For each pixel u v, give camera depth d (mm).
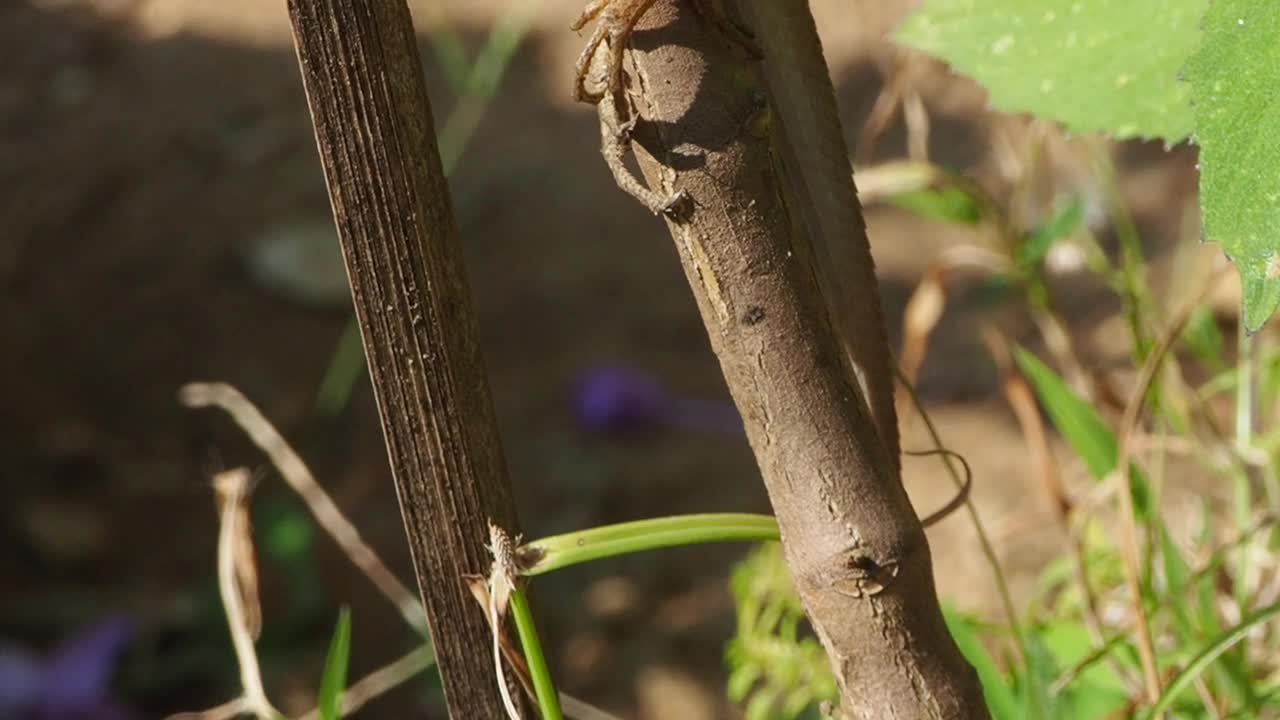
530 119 2502
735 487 1897
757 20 825
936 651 806
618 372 2043
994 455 1744
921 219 2178
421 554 848
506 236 2320
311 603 1744
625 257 2264
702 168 796
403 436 840
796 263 801
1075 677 937
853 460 803
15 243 2309
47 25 2771
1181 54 946
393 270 830
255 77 2604
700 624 1729
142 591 1823
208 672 1734
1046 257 1128
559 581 1831
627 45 799
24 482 1962
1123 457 953
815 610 809
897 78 1110
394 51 822
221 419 2049
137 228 2330
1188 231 1937
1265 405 1069
